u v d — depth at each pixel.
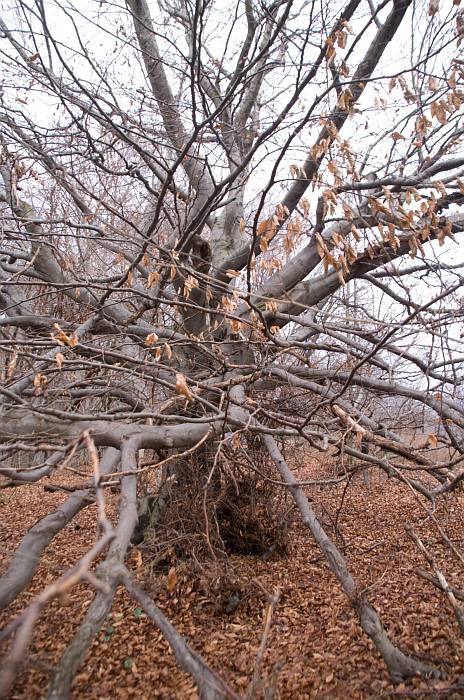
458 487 4.34
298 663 3.98
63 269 5.74
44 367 4.67
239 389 5.09
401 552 6.86
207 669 2.25
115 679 3.89
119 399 5.63
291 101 4.41
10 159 5.64
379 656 3.98
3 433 3.37
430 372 5.09
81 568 1.39
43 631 4.64
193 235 5.95
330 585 5.75
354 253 4.41
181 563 5.34
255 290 6.84
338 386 6.82
